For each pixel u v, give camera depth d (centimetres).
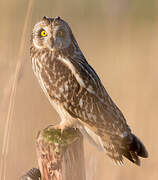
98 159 1189
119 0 1931
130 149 948
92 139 1024
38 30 1015
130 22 2000
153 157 1279
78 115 1012
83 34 2184
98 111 998
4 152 935
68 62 1012
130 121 1387
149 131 1363
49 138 788
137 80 1623
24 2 1698
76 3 1900
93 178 925
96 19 2498
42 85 1058
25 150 1131
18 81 930
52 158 786
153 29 2681
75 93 1009
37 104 1181
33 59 1048
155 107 1434
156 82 1605
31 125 1148
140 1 3066
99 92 1006
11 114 927
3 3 1570
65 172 784
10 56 1130
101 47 2153
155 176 1203
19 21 1598
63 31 1005
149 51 1959
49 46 998
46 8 1459
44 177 798
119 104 1460
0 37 1306
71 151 787
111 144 982
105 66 1884
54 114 1180
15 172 1114
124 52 1997
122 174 1198
